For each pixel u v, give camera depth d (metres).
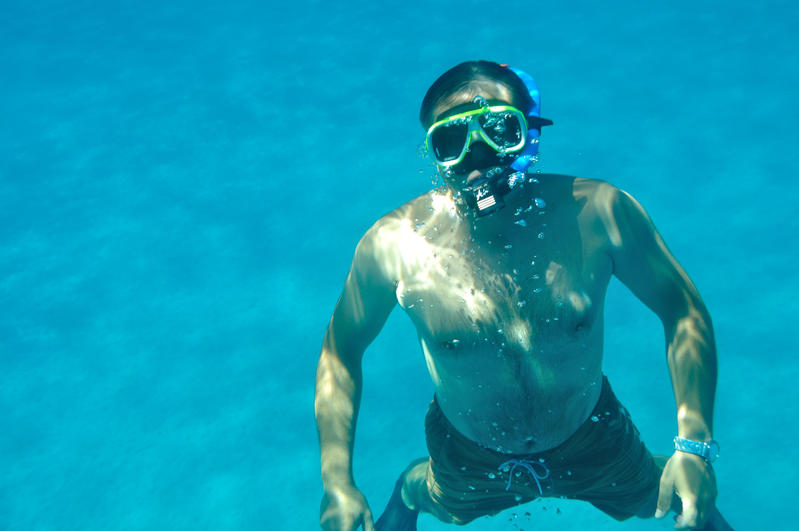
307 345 4.08
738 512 2.92
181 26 8.09
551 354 1.59
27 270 4.97
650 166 4.90
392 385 3.72
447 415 1.88
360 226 4.89
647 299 1.71
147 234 5.13
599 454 1.84
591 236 1.58
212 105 6.54
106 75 7.32
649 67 5.95
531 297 1.54
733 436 3.20
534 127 1.57
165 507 3.36
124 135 6.34
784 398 3.32
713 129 5.15
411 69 6.50
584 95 5.74
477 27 6.93
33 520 3.38
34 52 7.95
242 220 5.12
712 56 5.95
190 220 5.20
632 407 3.40
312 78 6.65
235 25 7.89
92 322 4.45
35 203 5.65
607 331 3.80
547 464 1.84
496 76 1.55
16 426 3.84
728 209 4.45
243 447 3.57
